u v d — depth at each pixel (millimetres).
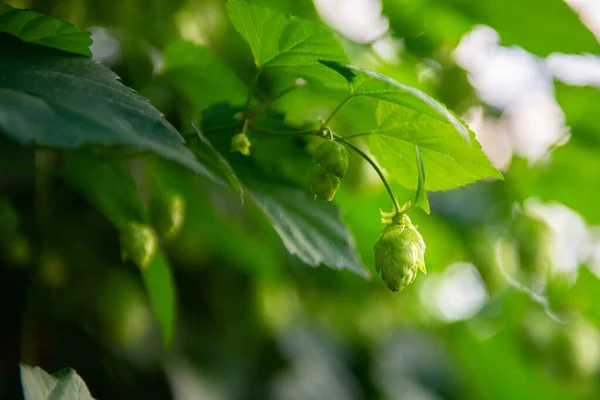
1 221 604
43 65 426
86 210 652
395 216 471
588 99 682
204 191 638
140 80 583
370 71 441
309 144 529
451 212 711
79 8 575
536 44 652
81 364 661
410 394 1002
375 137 482
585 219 732
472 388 1021
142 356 688
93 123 396
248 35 474
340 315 785
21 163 545
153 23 588
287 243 496
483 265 696
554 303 690
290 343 853
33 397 434
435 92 626
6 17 439
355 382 945
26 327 610
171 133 415
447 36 645
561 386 705
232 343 737
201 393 708
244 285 718
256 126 518
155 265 536
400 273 464
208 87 565
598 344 703
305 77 486
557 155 706
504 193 710
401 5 635
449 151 470
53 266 627
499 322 883
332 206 534
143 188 604
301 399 821
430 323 965
